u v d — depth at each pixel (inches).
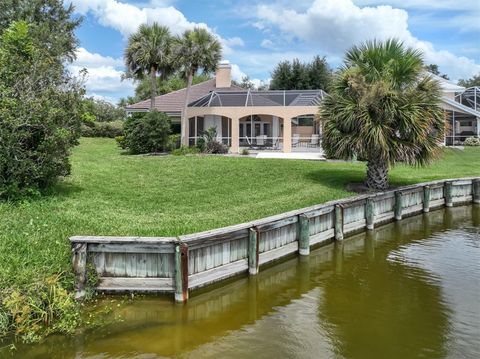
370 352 223.0
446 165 897.5
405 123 520.4
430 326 253.0
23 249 278.7
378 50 553.0
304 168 713.6
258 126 1213.1
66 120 418.0
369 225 494.6
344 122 538.6
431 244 442.9
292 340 235.0
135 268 282.0
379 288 316.2
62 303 239.9
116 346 223.1
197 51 1024.2
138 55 1071.6
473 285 321.4
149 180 579.2
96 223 345.4
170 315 262.5
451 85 1482.5
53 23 1235.9
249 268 332.8
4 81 382.3
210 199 479.8
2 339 221.3
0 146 373.4
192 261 291.1
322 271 354.9
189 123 1185.4
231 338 236.1
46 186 439.5
